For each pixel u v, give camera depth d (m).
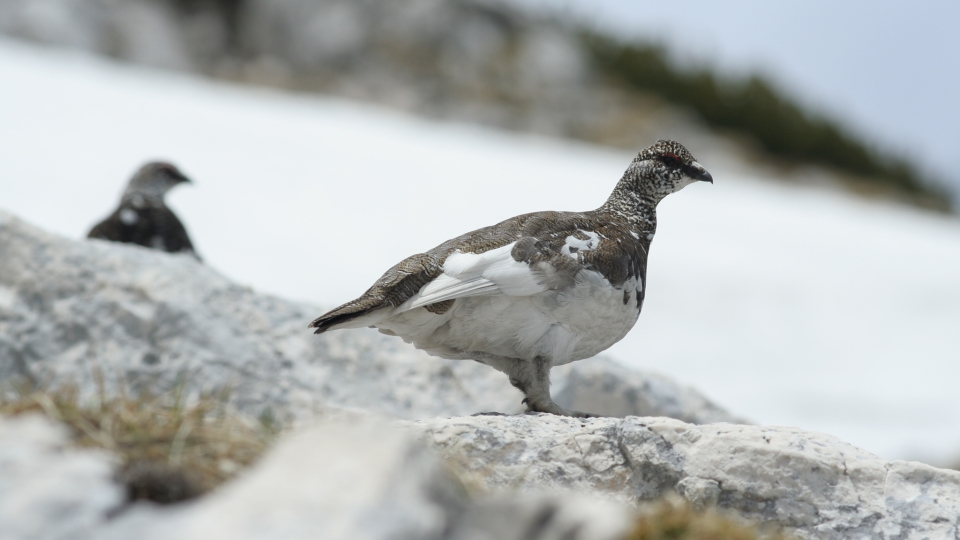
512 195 27.14
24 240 7.89
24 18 32.78
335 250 21.23
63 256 7.89
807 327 20.94
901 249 28.86
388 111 35.94
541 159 32.41
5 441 3.28
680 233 26.61
